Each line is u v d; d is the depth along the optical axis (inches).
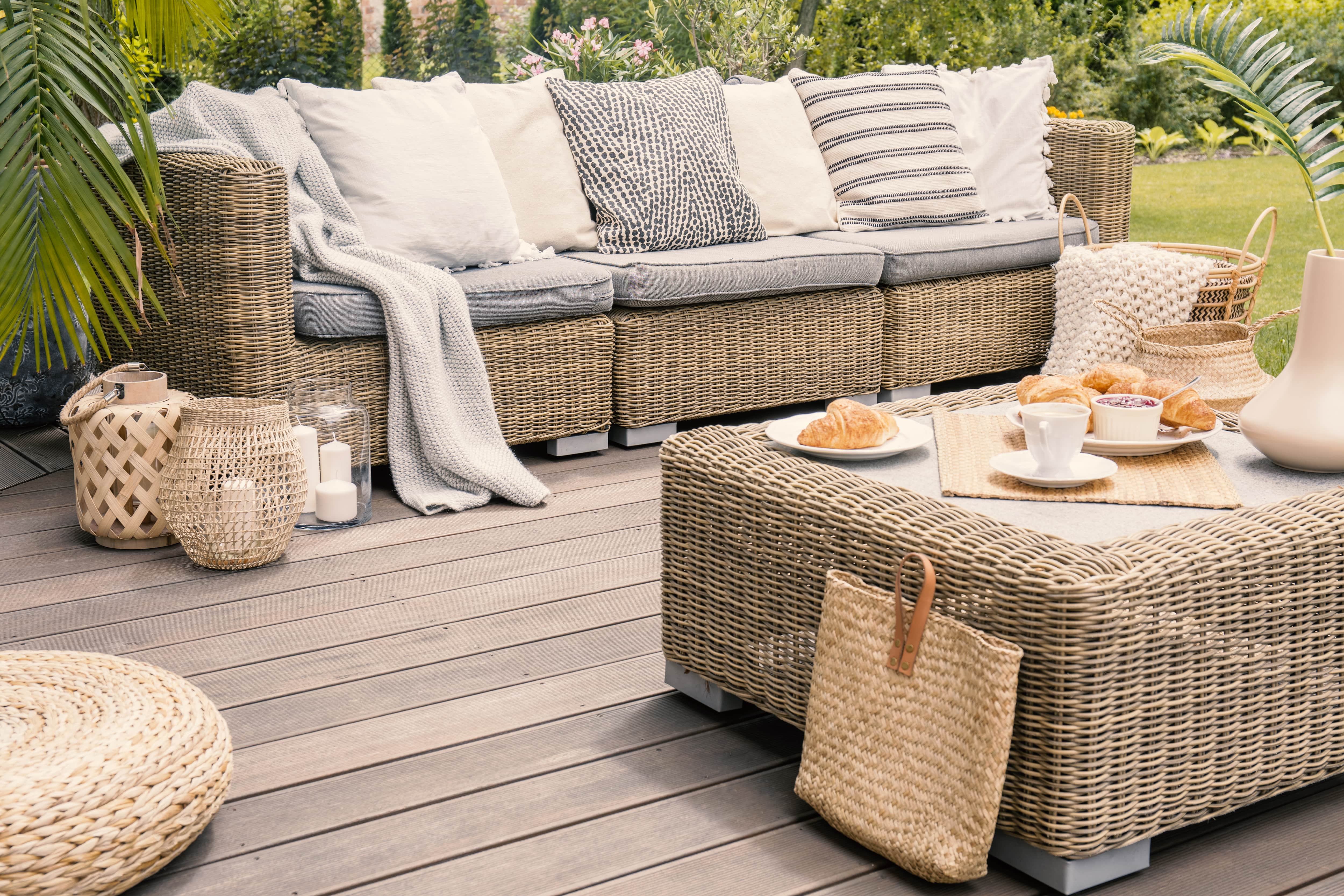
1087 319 145.2
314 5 253.6
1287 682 63.2
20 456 125.6
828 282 141.4
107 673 66.9
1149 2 334.3
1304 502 64.9
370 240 123.5
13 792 54.9
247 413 96.3
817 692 65.1
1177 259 139.8
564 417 128.4
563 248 140.3
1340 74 309.1
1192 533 60.8
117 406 101.1
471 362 117.6
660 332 132.0
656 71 235.1
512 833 64.0
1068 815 57.1
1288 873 61.1
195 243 109.9
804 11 293.9
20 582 95.7
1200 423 77.4
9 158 92.0
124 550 103.2
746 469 72.3
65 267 95.4
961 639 58.2
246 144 119.7
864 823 61.3
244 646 85.1
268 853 62.1
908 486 71.1
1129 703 57.3
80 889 55.6
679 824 65.1
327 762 70.6
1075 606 54.9
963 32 312.5
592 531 108.8
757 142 154.7
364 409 112.7
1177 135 332.5
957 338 154.4
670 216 141.2
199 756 60.9
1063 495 68.5
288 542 102.3
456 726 74.9
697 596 76.1
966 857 57.1
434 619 90.0
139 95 103.2
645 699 79.2
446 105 131.9
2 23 96.9
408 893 59.1
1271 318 107.2
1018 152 166.4
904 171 158.4
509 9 276.2
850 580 64.2
